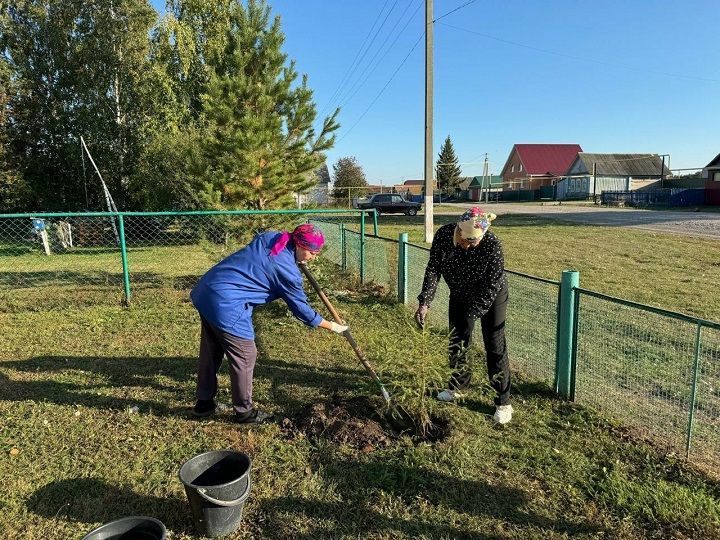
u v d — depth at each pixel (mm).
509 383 3672
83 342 5496
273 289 3391
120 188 20125
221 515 2455
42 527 2580
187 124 19656
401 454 3207
